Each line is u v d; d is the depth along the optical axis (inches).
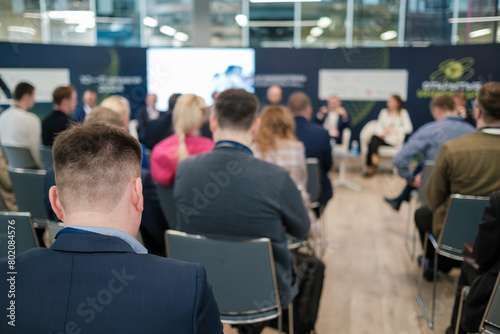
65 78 300.7
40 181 98.4
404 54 294.7
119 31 358.3
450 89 289.0
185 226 68.5
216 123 67.7
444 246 92.7
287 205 65.2
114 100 101.7
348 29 347.3
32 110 293.4
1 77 283.4
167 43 365.4
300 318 80.2
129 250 29.5
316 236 86.6
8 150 139.2
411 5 329.1
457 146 90.2
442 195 94.9
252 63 310.5
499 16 301.4
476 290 64.7
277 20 354.6
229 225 64.8
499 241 61.5
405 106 299.6
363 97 303.3
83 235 29.2
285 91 311.0
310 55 305.9
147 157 136.9
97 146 30.0
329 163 135.2
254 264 64.0
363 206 204.4
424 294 114.1
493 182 87.8
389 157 272.8
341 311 105.1
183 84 314.8
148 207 71.3
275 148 92.7
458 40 320.8
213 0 350.3
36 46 291.9
